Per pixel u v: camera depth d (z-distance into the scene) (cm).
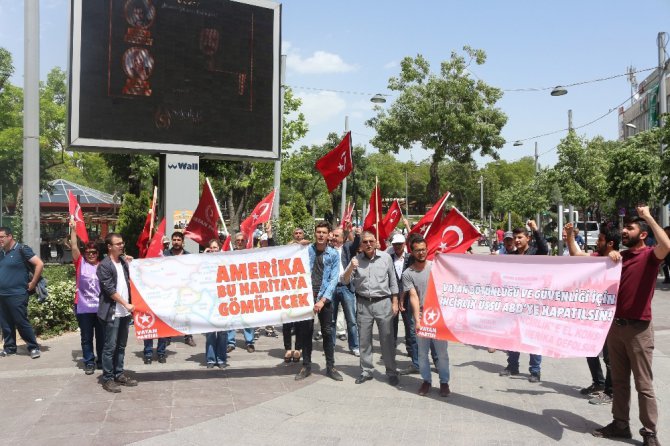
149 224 928
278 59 1496
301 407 626
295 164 3228
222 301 747
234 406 629
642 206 509
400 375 766
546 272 582
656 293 1627
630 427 563
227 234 924
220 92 1410
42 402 637
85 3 1234
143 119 1306
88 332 756
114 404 632
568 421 578
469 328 628
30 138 1055
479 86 2262
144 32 1303
